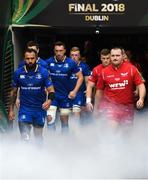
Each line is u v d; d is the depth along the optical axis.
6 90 16.23
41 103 12.99
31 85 12.80
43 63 14.60
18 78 12.85
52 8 16.38
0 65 16.22
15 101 13.33
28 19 16.33
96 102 12.68
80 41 20.80
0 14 16.09
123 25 16.42
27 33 17.73
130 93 12.42
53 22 16.38
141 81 12.34
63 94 14.99
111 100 12.42
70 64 14.83
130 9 16.38
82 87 16.17
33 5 16.34
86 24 16.42
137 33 18.83
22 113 12.94
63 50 14.80
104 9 16.38
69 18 16.41
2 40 16.20
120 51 12.30
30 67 12.73
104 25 16.42
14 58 16.73
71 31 18.39
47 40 18.64
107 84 12.42
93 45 20.75
